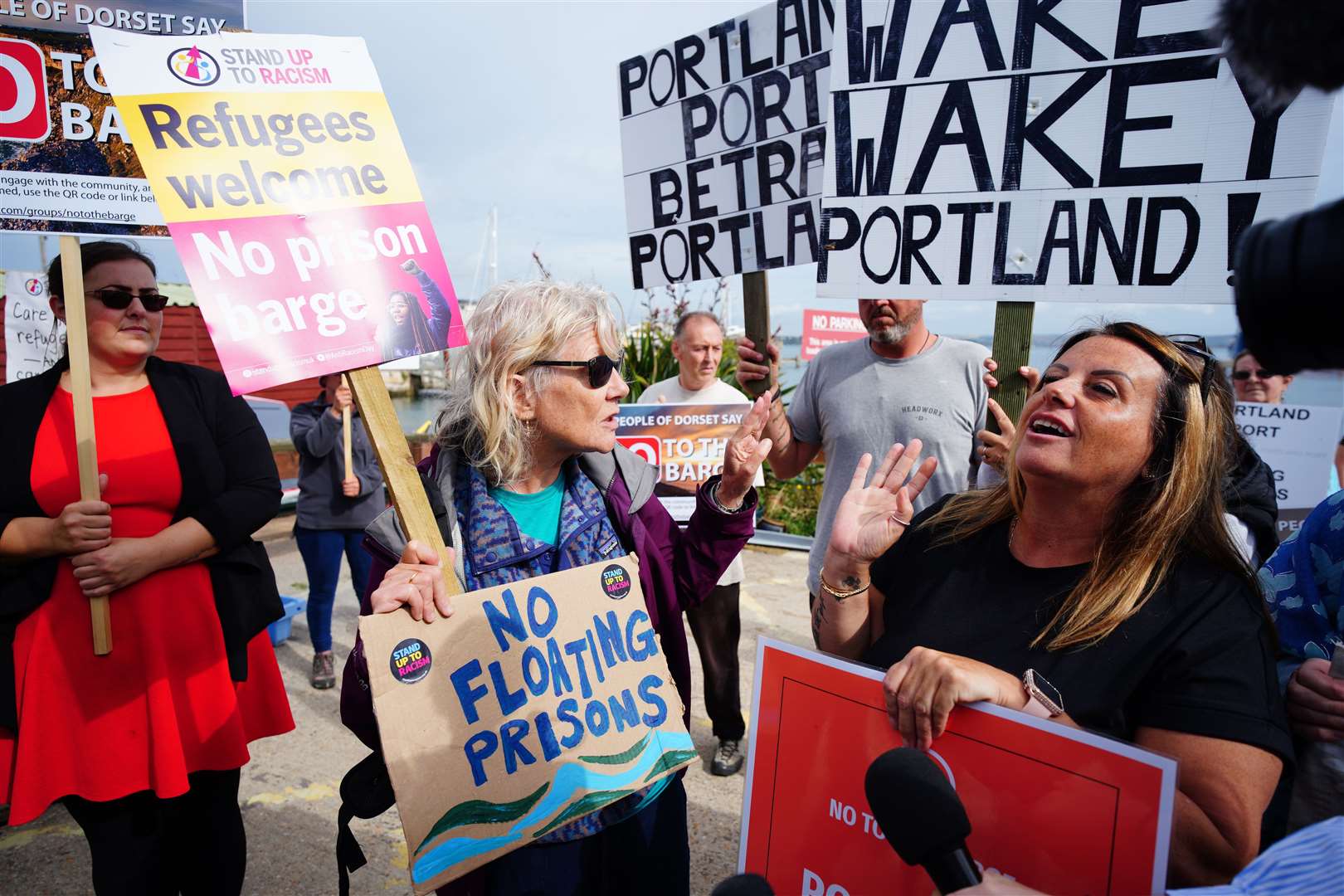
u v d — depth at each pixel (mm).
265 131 1557
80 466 1931
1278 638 1468
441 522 1597
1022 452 1364
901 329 2873
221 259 1481
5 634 1952
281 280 1528
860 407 2967
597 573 1594
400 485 1505
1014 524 1506
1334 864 656
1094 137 1959
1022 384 2156
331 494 4383
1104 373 1319
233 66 1541
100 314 2047
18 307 3691
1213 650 1197
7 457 2002
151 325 2117
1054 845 1060
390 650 1362
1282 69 592
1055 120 1996
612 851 1631
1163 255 1920
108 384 2107
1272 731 1127
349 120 1650
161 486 2088
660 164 3152
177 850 2207
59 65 2129
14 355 3691
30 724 1939
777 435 3000
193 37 1512
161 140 1462
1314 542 1456
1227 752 1121
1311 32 558
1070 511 1385
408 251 1661
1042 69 1991
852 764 1275
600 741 1515
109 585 1937
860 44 2176
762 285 2992
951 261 2148
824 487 3094
